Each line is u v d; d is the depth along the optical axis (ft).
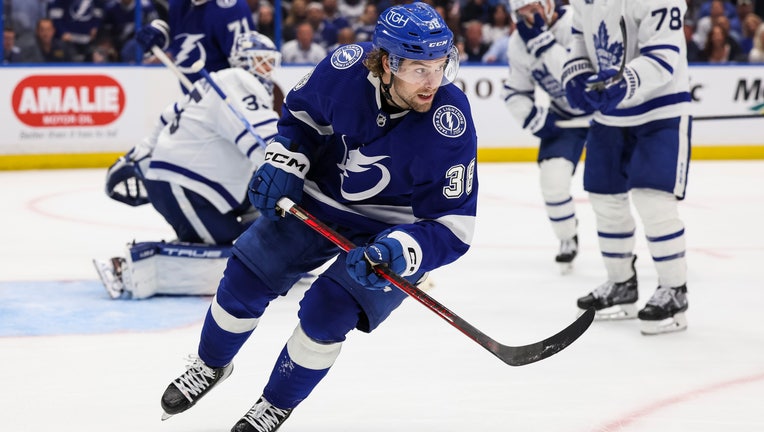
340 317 10.12
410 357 14.84
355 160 10.05
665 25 15.29
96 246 23.86
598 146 16.62
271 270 10.52
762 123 42.04
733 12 42.65
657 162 15.80
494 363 14.61
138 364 14.28
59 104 36.86
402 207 10.48
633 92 15.31
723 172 38.22
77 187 33.17
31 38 37.11
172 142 18.54
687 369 14.43
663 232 16.11
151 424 11.78
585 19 16.30
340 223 10.68
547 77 21.33
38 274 20.61
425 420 12.17
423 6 9.38
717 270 21.59
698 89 41.34
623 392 13.34
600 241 17.07
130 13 38.24
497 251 23.77
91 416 12.04
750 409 12.71
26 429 11.55
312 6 40.42
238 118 17.58
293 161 10.27
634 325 16.97
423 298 9.59
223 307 10.67
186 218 18.93
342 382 13.60
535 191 33.63
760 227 27.14
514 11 21.22
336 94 9.82
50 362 14.33
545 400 12.98
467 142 9.71
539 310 17.99
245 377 13.70
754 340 16.02
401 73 9.20
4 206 29.45
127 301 18.22
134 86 37.70
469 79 40.37
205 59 22.25
